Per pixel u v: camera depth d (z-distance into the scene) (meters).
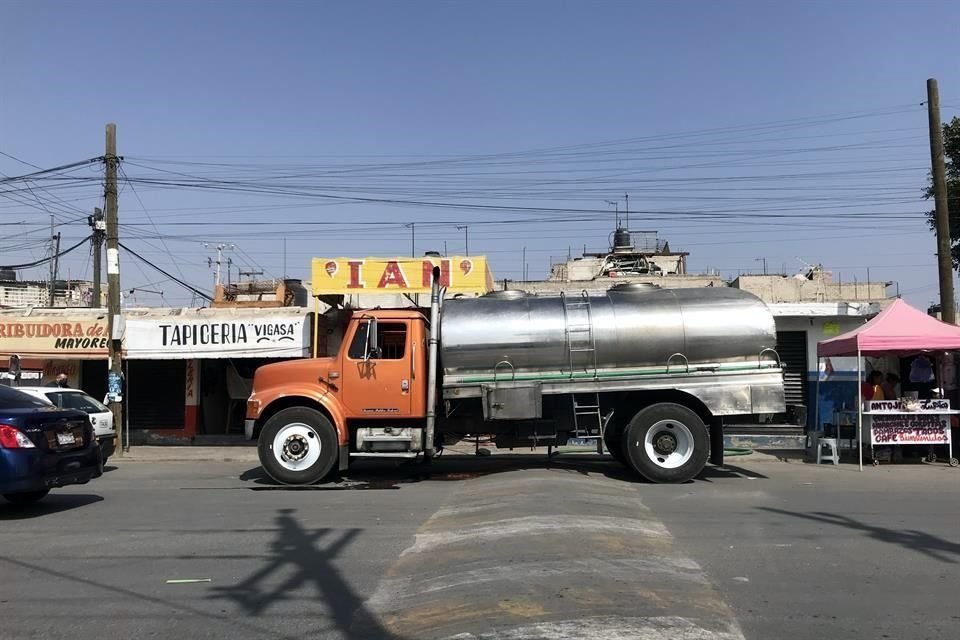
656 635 4.52
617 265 33.47
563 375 11.19
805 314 17.56
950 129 17.34
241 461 16.38
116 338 17.30
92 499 10.20
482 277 16.09
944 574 5.96
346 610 5.17
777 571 6.01
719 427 11.34
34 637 4.72
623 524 7.61
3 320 18.80
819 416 17.48
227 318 18.41
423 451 11.20
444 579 5.76
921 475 12.15
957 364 14.55
